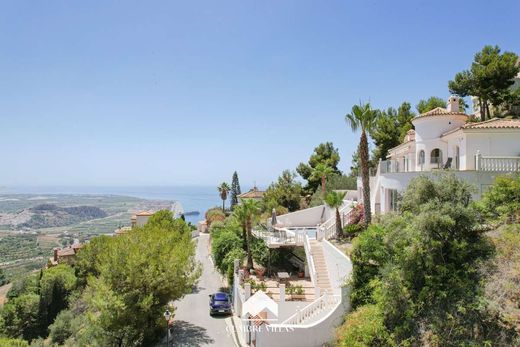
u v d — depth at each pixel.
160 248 24.58
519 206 15.28
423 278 14.11
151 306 21.88
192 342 21.48
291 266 31.42
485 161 20.16
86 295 24.70
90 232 174.88
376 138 48.31
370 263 17.83
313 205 50.31
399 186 24.58
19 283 50.44
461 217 13.48
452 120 27.33
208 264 44.91
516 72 34.06
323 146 64.38
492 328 11.65
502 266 12.75
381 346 14.30
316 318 18.83
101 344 22.94
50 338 32.12
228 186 89.25
